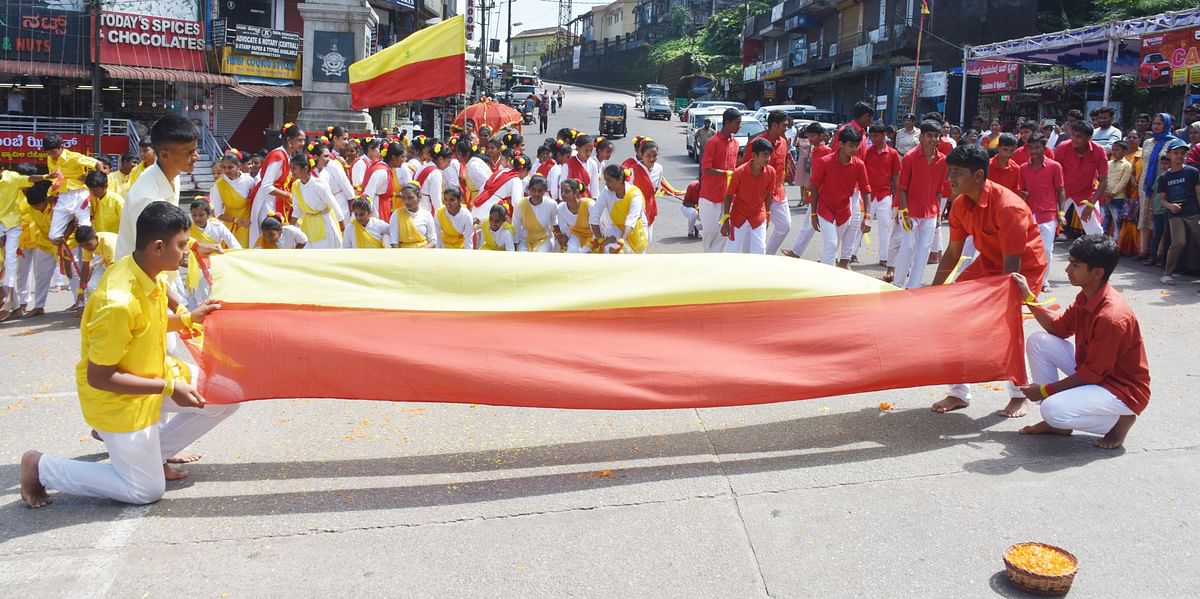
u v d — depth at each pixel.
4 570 3.81
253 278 4.90
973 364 5.29
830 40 46.06
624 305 5.11
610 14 96.38
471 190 11.65
